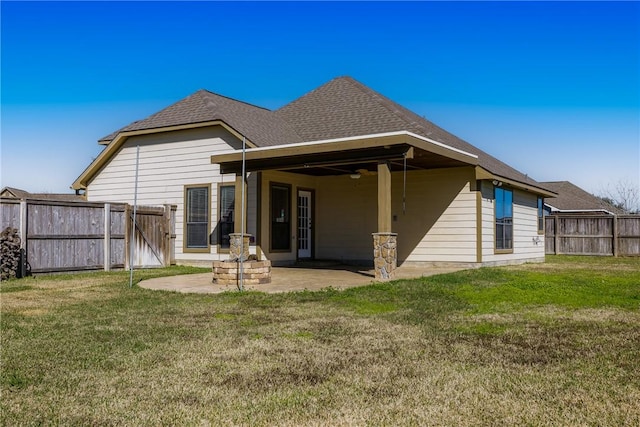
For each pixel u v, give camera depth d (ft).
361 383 14.44
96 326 21.76
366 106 52.70
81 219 43.47
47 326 21.67
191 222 50.62
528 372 15.46
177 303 27.76
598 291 32.37
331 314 24.79
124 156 55.16
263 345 18.62
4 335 19.94
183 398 13.25
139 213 47.98
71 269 42.55
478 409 12.50
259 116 53.21
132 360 16.58
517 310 26.04
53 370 15.47
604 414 12.17
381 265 36.52
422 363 16.40
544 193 62.95
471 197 47.26
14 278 38.04
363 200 52.26
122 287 33.76
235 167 43.34
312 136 49.60
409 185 50.21
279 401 13.03
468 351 17.89
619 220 75.46
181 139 51.34
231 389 13.96
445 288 32.45
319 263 50.03
